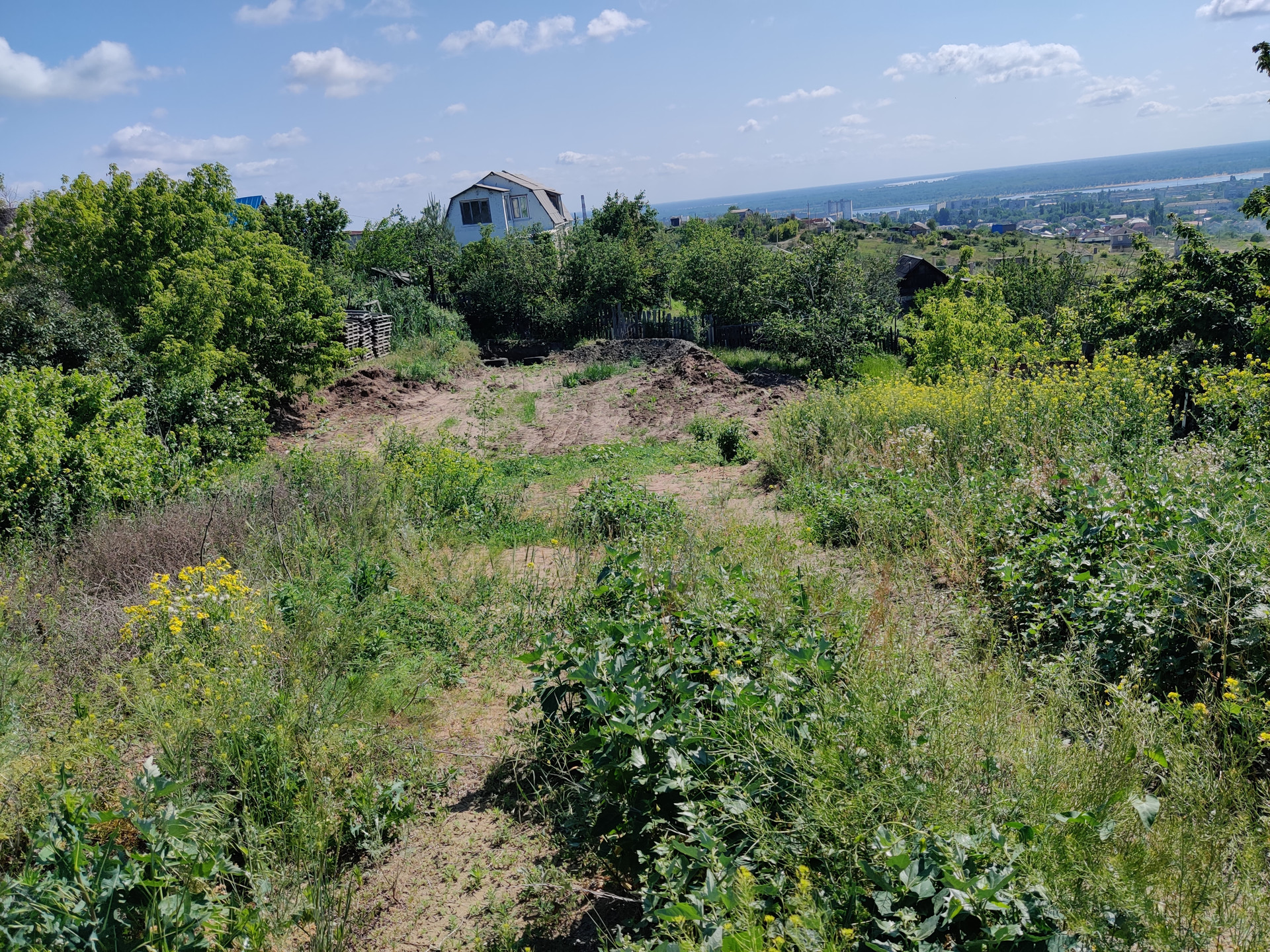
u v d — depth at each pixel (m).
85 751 4.21
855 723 3.36
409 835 4.13
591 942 3.27
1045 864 2.60
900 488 8.59
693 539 7.57
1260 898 2.66
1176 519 5.24
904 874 2.65
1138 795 3.02
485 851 3.96
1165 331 15.73
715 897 2.68
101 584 7.06
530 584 7.38
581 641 4.84
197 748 4.36
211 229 17.66
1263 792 3.27
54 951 2.79
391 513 9.43
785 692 3.75
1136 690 4.14
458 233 52.75
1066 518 6.20
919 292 29.69
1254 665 4.04
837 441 11.59
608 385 22.72
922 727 3.50
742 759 3.41
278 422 18.27
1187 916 2.63
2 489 8.52
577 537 9.23
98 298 16.20
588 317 31.92
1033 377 13.20
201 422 14.12
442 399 22.41
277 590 6.77
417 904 3.64
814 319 23.48
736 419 17.22
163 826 3.22
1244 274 15.16
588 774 3.92
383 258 37.16
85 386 10.23
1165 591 4.49
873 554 7.21
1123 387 9.79
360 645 5.89
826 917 2.61
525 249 34.09
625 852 3.63
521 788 4.31
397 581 7.44
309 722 4.59
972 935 2.67
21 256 16.80
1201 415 10.09
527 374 26.44
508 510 10.70
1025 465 8.64
